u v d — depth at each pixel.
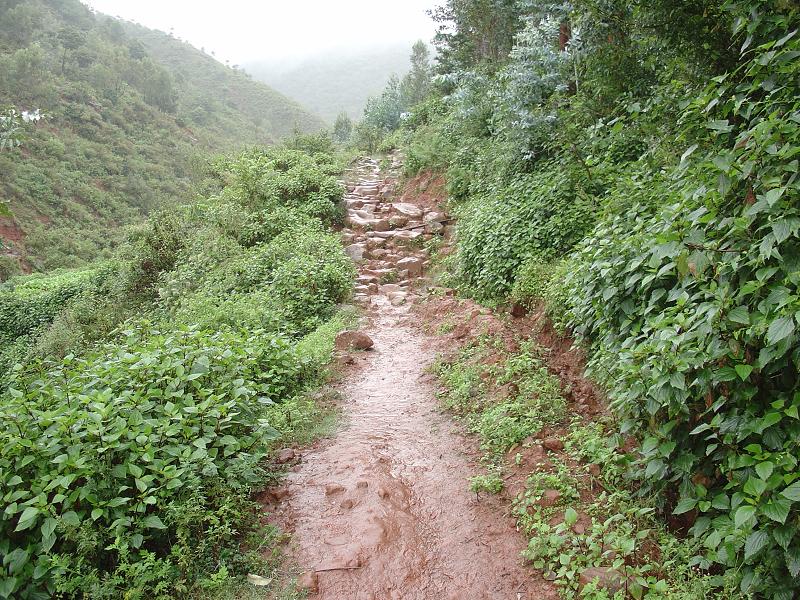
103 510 3.05
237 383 4.40
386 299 8.79
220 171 16.22
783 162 2.77
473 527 3.44
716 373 2.64
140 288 11.52
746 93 3.91
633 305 3.83
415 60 33.44
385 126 30.20
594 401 4.53
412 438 4.67
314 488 3.98
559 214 7.14
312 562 3.22
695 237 3.00
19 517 3.06
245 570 3.15
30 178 46.09
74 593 2.80
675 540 2.88
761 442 2.69
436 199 12.77
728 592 2.43
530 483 3.62
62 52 71.50
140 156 61.47
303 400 5.43
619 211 5.02
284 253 9.50
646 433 3.14
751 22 3.79
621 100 7.14
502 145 10.02
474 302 7.49
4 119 5.09
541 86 8.77
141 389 4.05
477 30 16.09
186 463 3.40
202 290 8.89
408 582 3.04
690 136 4.46
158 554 3.25
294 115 124.19
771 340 2.31
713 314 2.65
